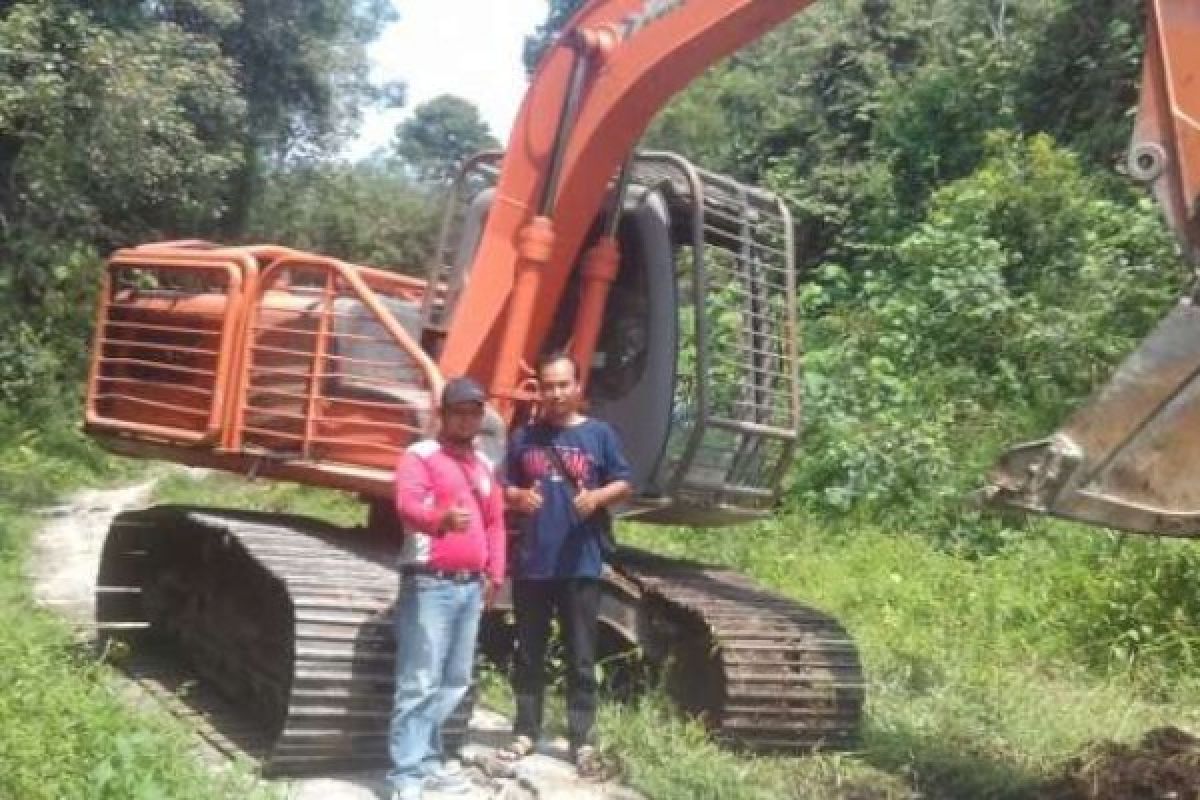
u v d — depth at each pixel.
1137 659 8.43
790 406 7.47
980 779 6.05
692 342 7.31
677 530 12.10
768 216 7.63
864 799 5.89
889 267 17.08
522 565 6.16
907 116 19.08
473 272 6.68
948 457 12.47
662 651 6.93
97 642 8.05
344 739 5.76
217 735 6.34
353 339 6.66
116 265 7.70
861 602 10.05
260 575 6.64
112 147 18.86
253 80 27.48
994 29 19.88
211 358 7.05
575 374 6.38
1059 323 13.83
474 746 6.35
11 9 18.34
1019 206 15.52
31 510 15.39
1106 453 4.37
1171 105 4.45
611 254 6.78
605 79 6.52
